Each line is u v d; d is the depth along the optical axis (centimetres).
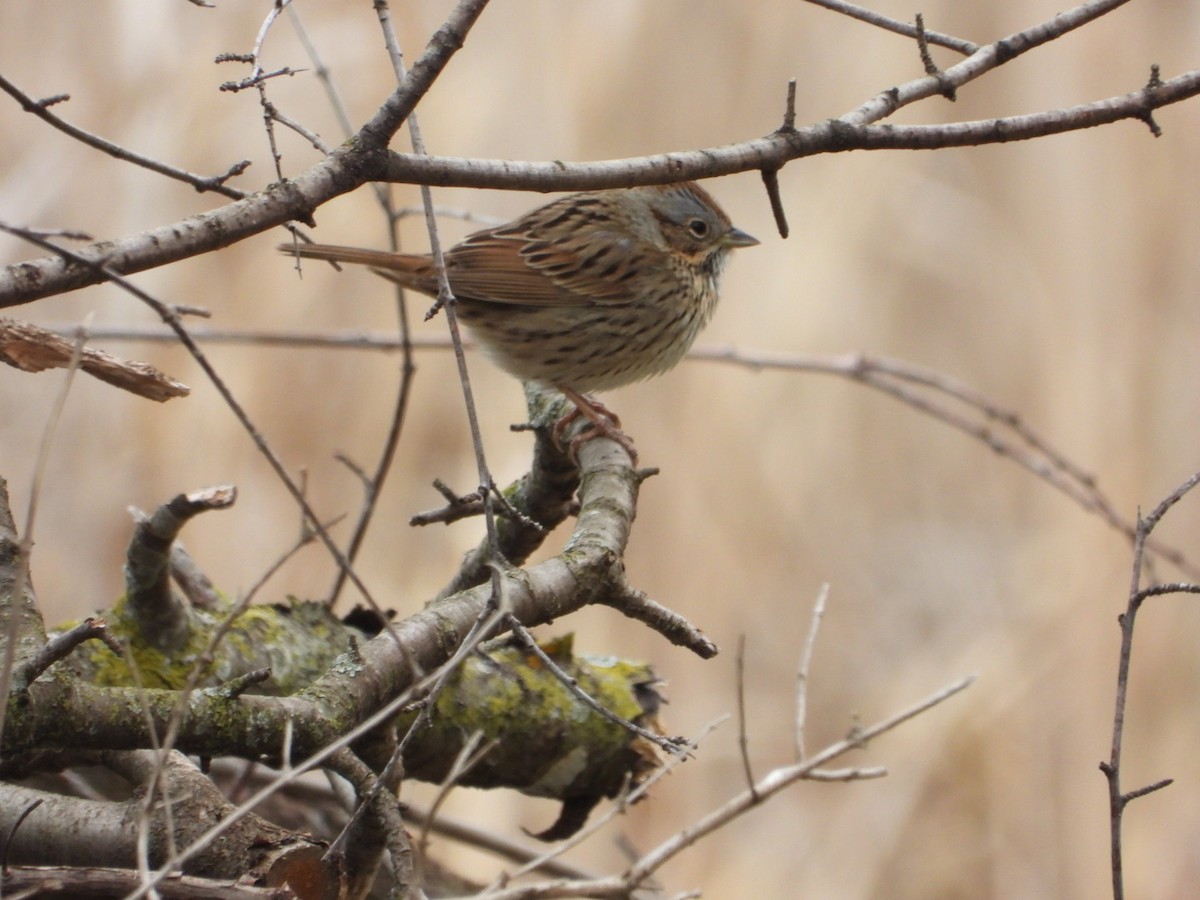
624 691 613
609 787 622
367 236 1143
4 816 443
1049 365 1272
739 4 1234
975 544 1310
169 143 1069
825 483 1271
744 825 1114
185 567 588
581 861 1067
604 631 1152
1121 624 495
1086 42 1280
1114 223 1267
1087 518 1191
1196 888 1070
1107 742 1124
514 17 1203
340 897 432
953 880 1089
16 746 409
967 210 1287
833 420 1275
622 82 1202
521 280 944
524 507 702
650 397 1211
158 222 1057
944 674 1165
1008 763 1123
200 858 426
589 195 983
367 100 1114
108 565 1016
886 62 1256
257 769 699
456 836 770
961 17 1301
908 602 1270
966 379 1333
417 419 1120
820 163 1272
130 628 550
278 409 1097
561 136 1177
